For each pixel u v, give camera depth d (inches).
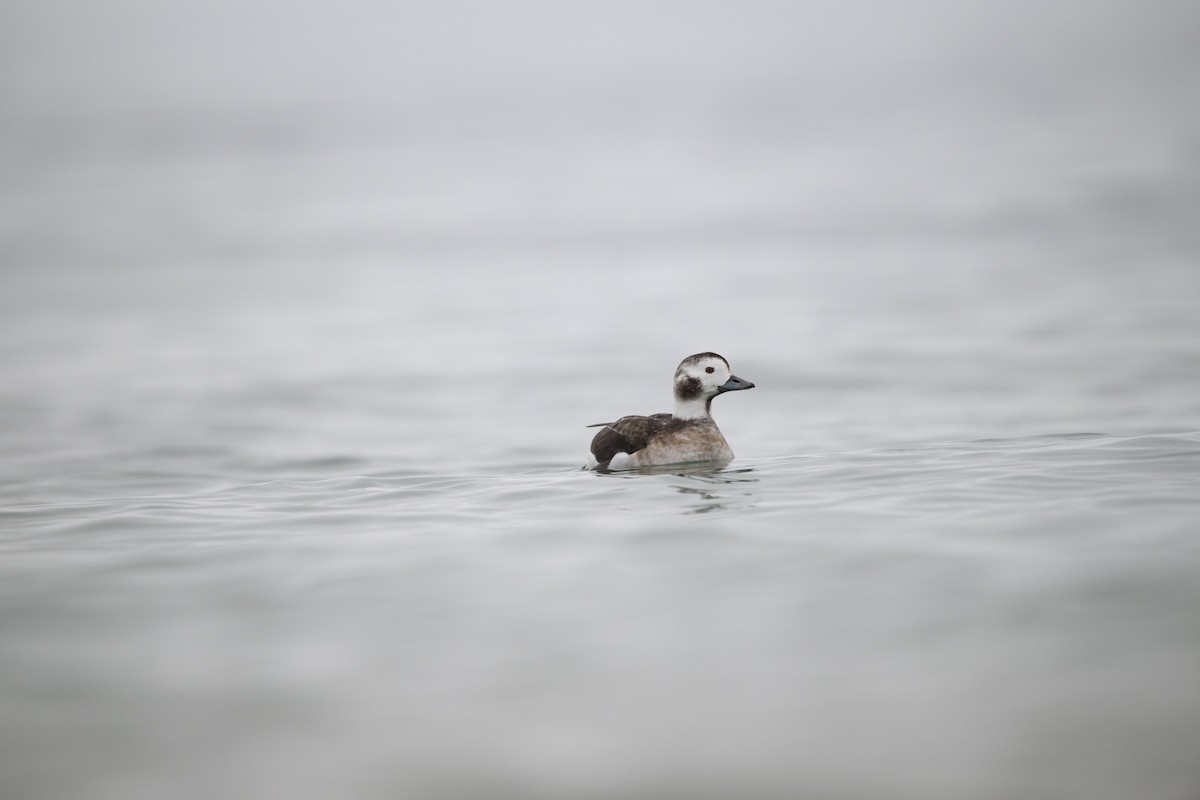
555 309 1317.7
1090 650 330.6
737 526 446.6
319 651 349.1
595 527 454.3
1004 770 282.4
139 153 3934.5
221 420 806.5
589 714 311.9
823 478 526.0
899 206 1993.1
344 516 492.7
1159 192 1827.0
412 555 428.1
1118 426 658.8
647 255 1727.4
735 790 279.1
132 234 2197.3
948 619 353.7
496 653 344.5
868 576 388.8
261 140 4338.1
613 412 818.8
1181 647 329.1
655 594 382.6
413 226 2218.3
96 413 834.8
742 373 920.3
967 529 429.1
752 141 3577.8
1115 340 949.8
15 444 727.1
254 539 455.8
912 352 965.8
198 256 1919.3
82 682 332.8
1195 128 2714.1
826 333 1078.4
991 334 1019.3
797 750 293.9
